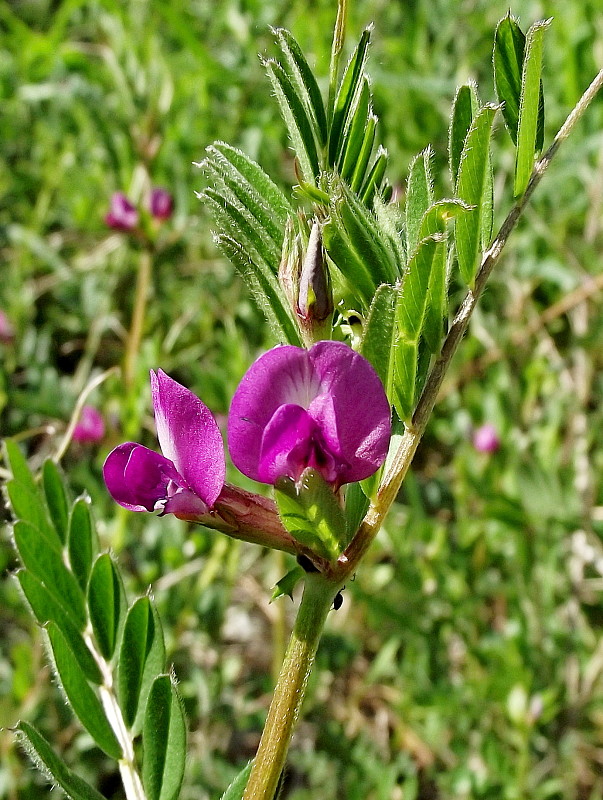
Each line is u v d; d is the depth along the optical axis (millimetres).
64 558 113
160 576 233
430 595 241
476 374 281
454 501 274
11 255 331
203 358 285
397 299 75
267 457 74
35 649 232
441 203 75
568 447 259
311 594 79
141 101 288
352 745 238
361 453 75
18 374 298
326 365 73
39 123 346
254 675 267
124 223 273
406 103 300
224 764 231
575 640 237
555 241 274
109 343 314
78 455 276
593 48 279
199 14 347
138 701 99
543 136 86
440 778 229
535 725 222
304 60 90
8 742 213
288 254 83
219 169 88
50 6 409
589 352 269
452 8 328
